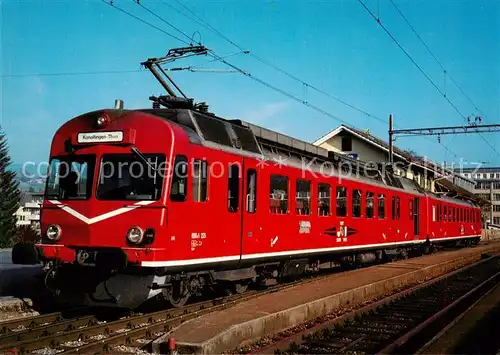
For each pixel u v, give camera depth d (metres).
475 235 38.25
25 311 9.88
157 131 9.23
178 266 9.20
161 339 6.91
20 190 44.09
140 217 8.89
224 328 7.30
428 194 25.92
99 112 9.59
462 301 12.47
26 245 12.90
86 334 8.03
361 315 10.42
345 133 37.06
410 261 20.61
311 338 8.38
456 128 27.28
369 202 18.34
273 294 10.68
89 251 9.11
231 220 10.76
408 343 8.18
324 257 16.45
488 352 7.53
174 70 14.96
